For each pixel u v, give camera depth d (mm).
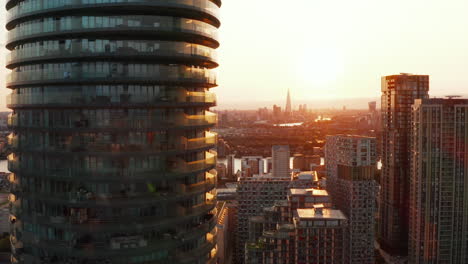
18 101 93938
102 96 86500
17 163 96812
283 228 175500
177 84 93062
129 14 85875
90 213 87625
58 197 88812
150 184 89625
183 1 88938
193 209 96812
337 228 167625
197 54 92938
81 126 86688
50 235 91188
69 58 86250
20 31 91938
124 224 87500
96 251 87312
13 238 103188
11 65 97500
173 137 91812
